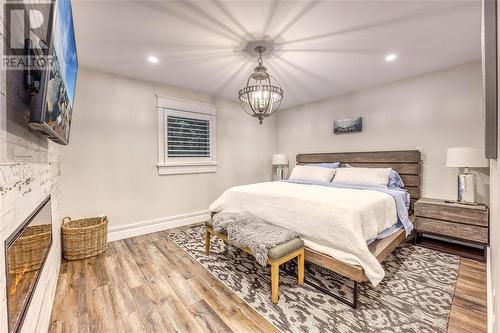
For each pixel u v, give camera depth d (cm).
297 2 166
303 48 234
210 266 226
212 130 399
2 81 78
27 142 108
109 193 295
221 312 159
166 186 346
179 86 351
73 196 268
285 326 146
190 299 174
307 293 181
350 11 177
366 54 248
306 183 336
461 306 162
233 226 214
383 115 346
